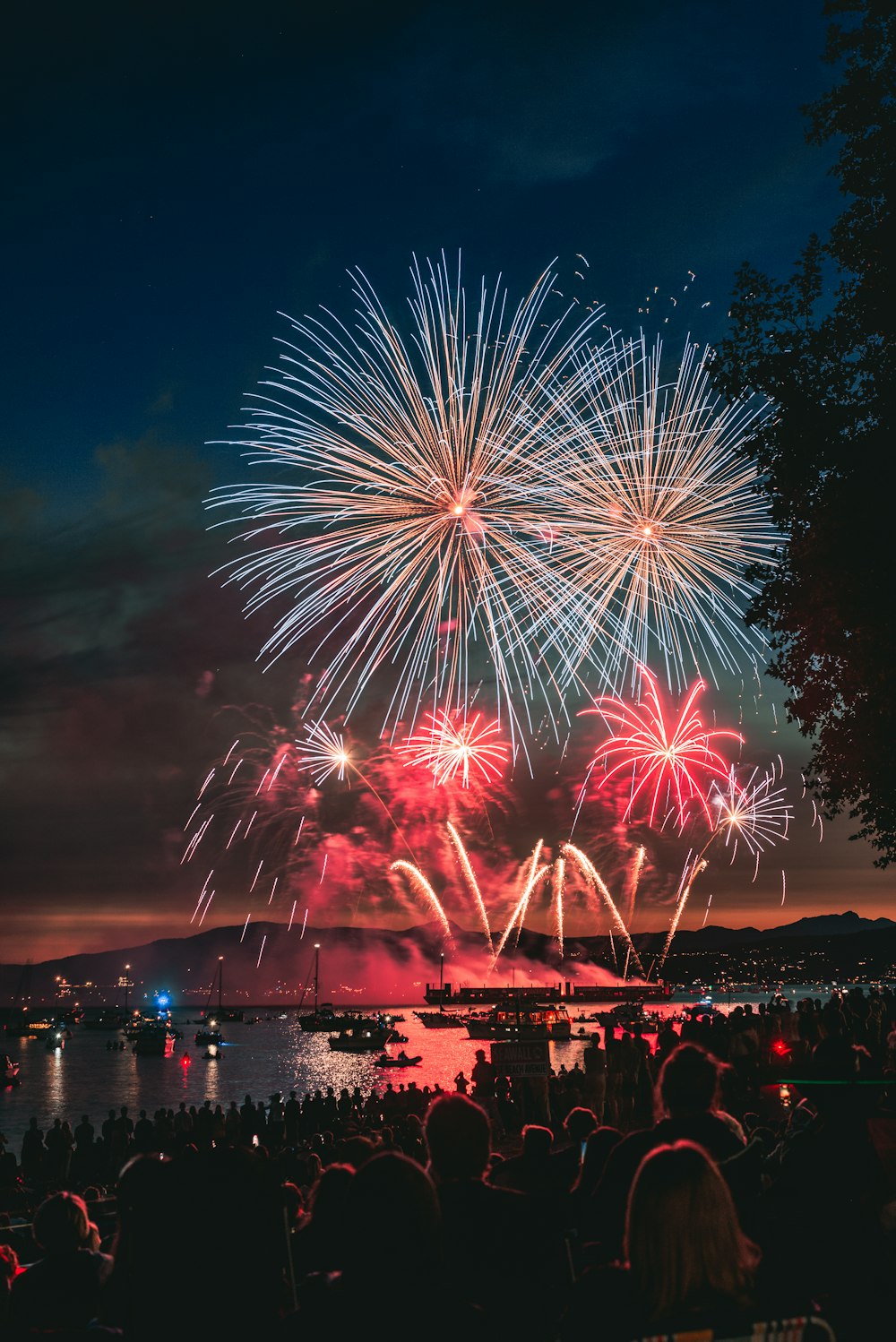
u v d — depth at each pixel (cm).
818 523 1730
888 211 1800
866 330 1792
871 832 1894
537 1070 2261
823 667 1884
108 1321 491
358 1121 2447
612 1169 596
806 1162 663
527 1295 478
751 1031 2159
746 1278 356
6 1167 2133
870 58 1828
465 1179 509
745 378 1902
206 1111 2075
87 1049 19875
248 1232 495
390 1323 362
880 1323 559
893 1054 1559
